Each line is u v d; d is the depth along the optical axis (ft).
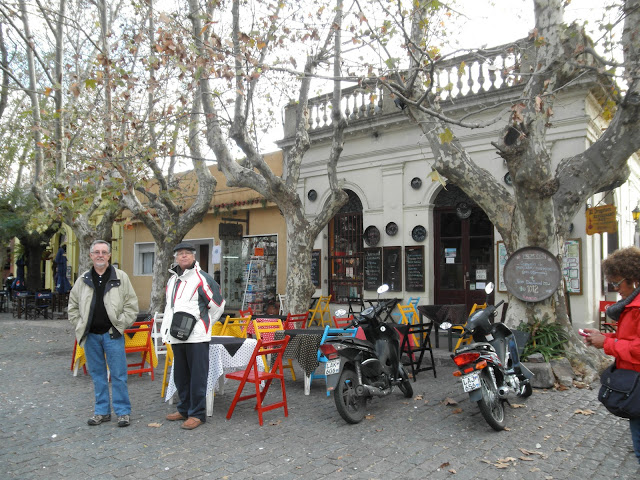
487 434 16.71
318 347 22.29
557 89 22.34
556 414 18.81
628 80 22.72
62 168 37.76
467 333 18.99
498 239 35.99
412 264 38.93
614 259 11.37
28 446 15.78
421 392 22.56
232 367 19.62
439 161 26.37
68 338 41.14
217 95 29.01
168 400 21.04
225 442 16.14
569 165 25.30
